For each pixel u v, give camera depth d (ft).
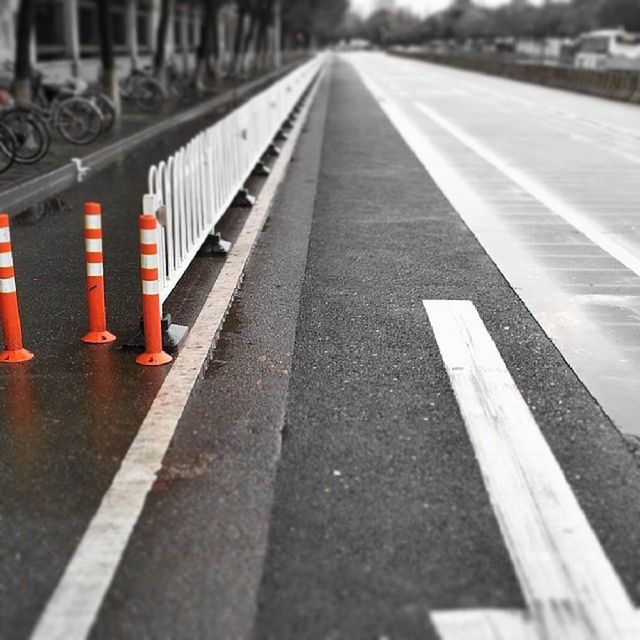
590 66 230.07
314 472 13.53
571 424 15.43
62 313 21.42
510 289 24.16
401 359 18.60
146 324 17.80
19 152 45.57
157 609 10.21
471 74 204.33
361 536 11.76
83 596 10.44
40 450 14.16
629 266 26.84
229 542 11.59
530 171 47.80
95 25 122.72
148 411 15.61
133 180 43.70
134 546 11.49
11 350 18.15
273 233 31.48
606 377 17.71
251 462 13.84
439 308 22.30
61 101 57.62
